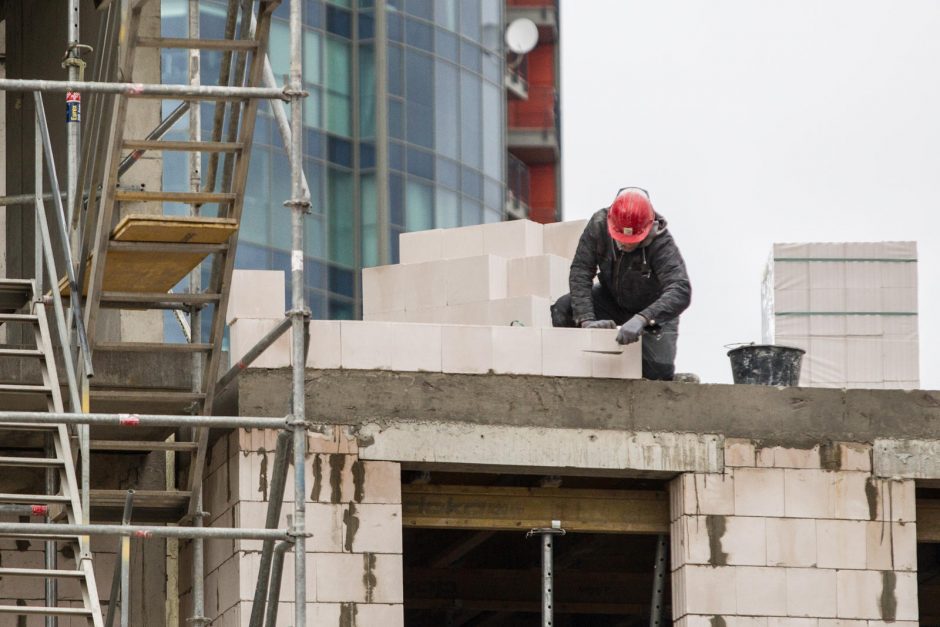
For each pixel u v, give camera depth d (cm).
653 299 4738
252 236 13038
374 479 4444
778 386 4678
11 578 4788
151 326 5038
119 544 4556
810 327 6228
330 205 13650
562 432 4559
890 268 6284
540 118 17162
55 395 4112
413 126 14250
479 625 6281
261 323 4462
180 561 4891
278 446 3784
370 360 4509
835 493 4625
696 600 4525
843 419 4672
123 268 3969
